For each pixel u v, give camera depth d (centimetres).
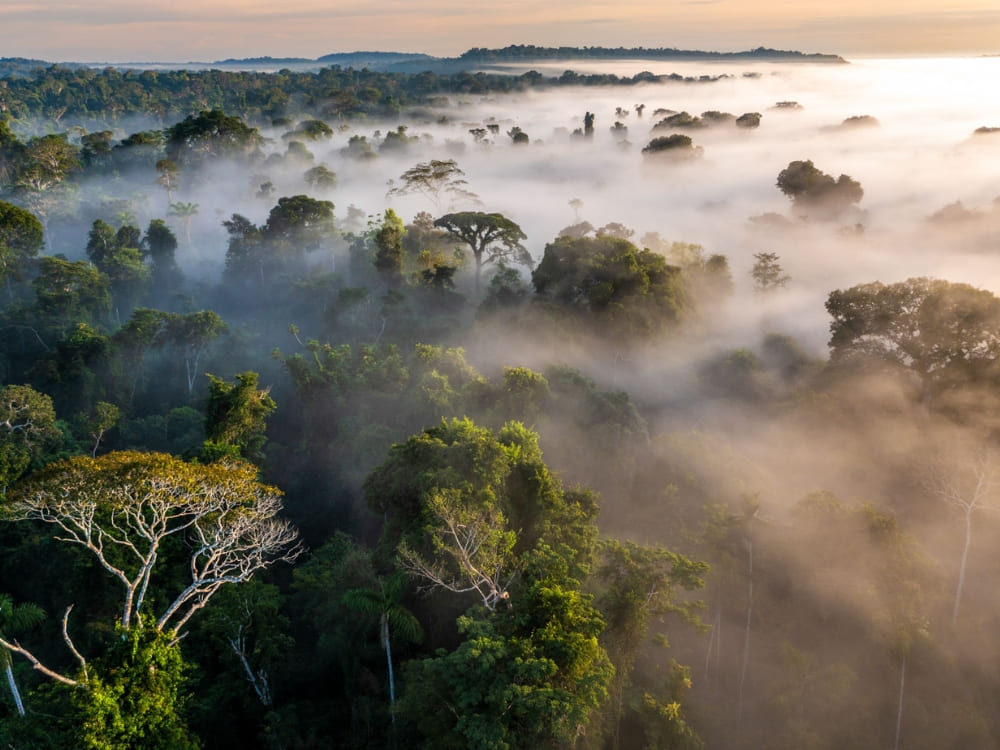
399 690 3092
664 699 3023
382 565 3472
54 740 2750
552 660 2377
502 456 3347
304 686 3506
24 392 5325
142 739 2473
